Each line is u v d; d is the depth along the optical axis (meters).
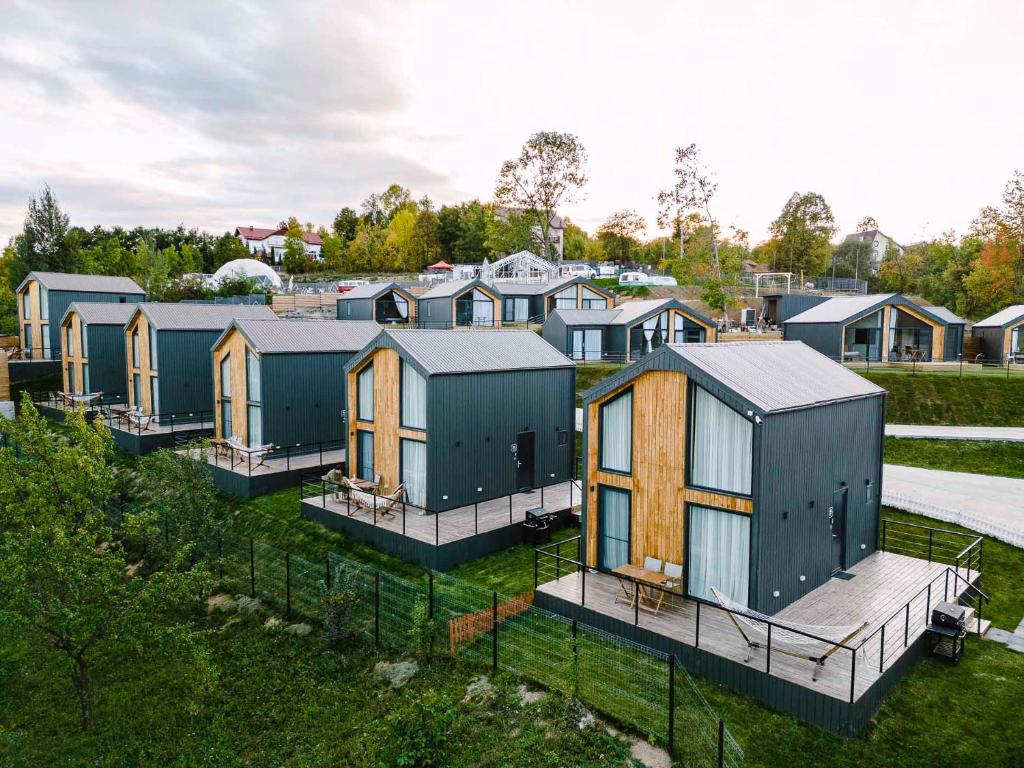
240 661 15.42
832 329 40.38
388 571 17.92
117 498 24.78
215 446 26.59
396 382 21.44
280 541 20.81
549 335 47.62
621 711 11.62
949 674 12.61
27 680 15.81
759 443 12.93
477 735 11.63
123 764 12.84
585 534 16.47
